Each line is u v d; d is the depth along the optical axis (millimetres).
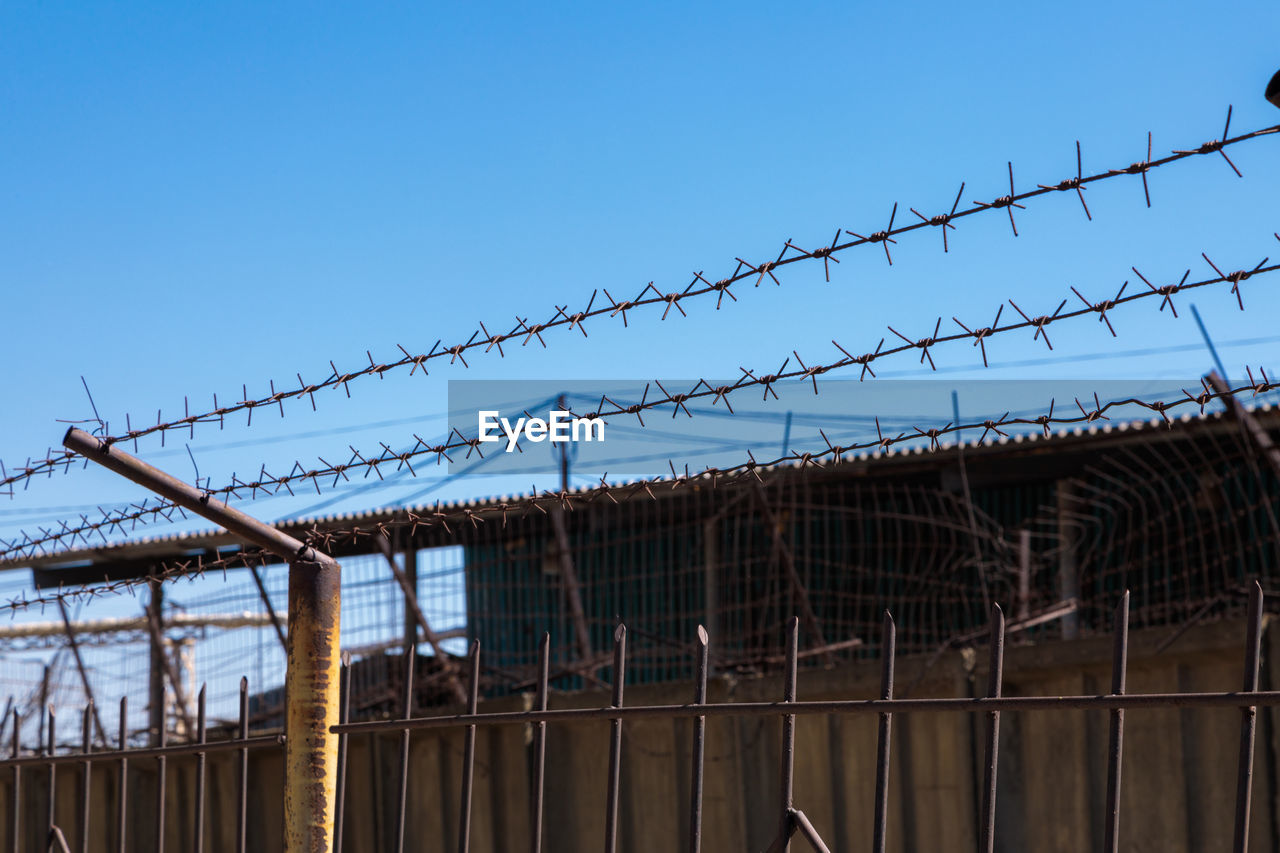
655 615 11422
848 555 11094
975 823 7355
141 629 12852
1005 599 10383
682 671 11430
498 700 9430
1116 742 2914
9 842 11000
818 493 11055
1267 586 7770
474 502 10852
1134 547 9836
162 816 4918
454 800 9469
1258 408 8438
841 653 10875
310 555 4473
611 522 11930
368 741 9984
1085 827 7105
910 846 7680
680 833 8484
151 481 4184
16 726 7387
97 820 10781
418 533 11344
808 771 8148
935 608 10000
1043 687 7465
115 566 12617
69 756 5375
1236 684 6742
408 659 4309
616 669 3742
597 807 8875
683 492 11031
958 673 7566
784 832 3352
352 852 9914
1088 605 8797
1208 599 7625
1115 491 10086
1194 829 6738
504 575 12898
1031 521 10320
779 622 10766
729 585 11211
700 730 3545
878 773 3236
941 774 7641
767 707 3438
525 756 9148
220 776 10492
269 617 10844
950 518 10703
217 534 11195
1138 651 7039
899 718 7848
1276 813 6484
